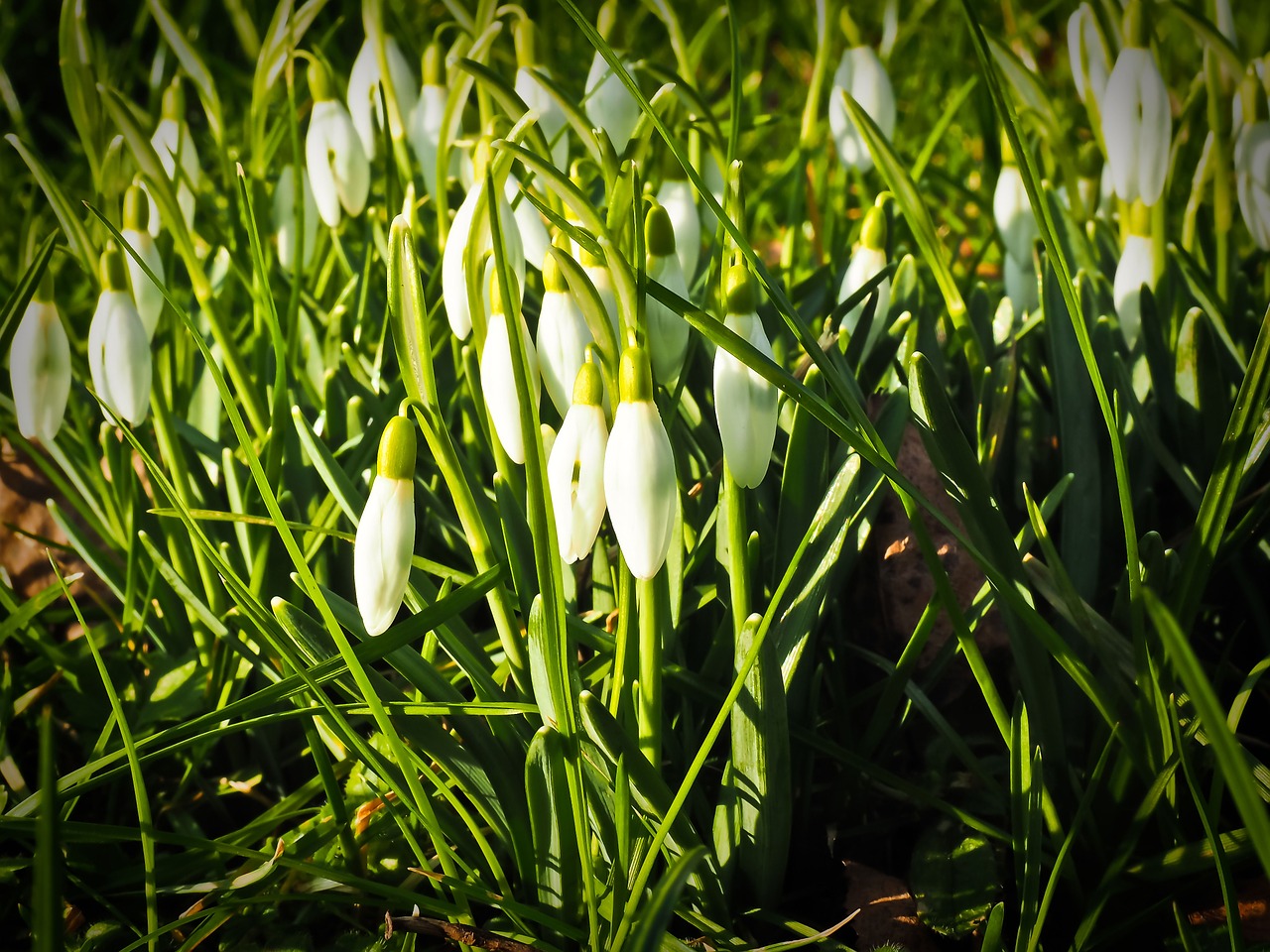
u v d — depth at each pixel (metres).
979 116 0.44
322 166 0.38
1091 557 0.33
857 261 0.36
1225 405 0.35
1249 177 0.36
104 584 0.39
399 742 0.29
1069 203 0.42
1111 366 0.35
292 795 0.32
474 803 0.30
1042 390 0.38
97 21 0.89
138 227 0.34
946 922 0.31
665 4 0.37
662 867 0.31
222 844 0.30
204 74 0.38
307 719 0.31
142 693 0.35
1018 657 0.31
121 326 0.32
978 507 0.30
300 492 0.36
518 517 0.32
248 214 0.33
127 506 0.36
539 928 0.31
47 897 0.25
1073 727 0.33
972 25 0.27
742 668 0.28
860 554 0.35
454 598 0.30
